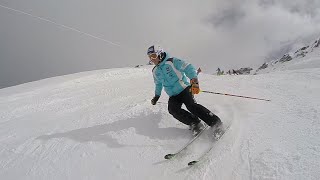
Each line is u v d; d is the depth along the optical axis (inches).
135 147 94.1
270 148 79.1
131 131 105.5
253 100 125.3
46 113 154.1
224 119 105.7
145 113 119.6
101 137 104.0
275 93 137.4
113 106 144.5
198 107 97.0
